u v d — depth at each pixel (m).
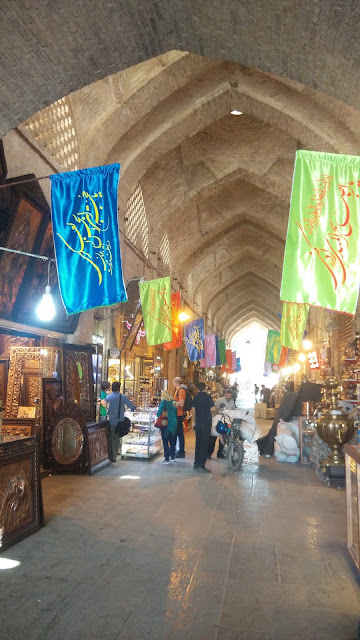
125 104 10.39
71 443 7.76
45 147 8.27
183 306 20.95
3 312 7.08
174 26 6.70
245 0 5.96
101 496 6.26
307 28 6.04
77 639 2.84
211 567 3.93
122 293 5.11
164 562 4.03
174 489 6.75
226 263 24.59
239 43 6.82
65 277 5.14
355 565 3.91
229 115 13.95
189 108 11.77
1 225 6.41
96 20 6.10
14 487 4.50
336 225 4.41
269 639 2.87
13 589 3.49
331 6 5.52
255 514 5.53
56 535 4.68
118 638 2.86
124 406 8.98
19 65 6.06
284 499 6.29
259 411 21.75
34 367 8.12
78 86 6.96
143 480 7.33
